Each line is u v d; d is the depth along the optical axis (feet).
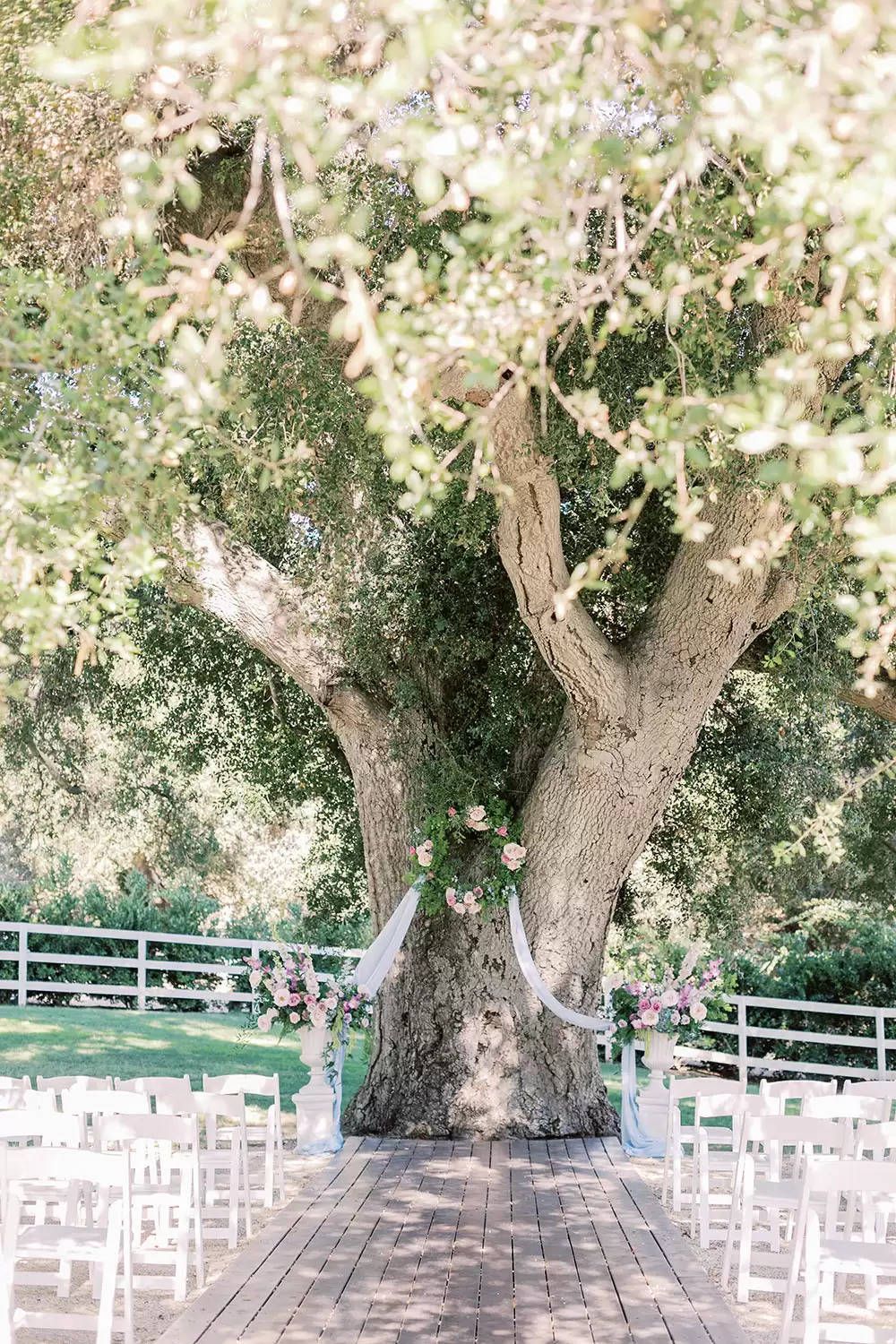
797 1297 21.26
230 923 64.64
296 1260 22.16
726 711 40.57
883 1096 27.55
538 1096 34.17
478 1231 24.29
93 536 13.03
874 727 42.75
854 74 7.55
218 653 41.93
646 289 10.75
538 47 9.18
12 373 13.65
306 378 25.71
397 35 9.80
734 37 8.38
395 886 35.78
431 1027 34.81
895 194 7.54
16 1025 52.03
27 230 22.45
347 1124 35.01
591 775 32.68
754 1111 24.84
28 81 20.07
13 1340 18.06
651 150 10.02
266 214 24.06
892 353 14.74
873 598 10.58
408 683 35.22
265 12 8.06
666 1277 21.59
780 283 18.04
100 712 47.29
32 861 76.18
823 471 8.25
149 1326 18.95
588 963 34.60
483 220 21.42
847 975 50.34
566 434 25.31
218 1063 46.39
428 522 32.30
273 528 34.99
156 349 13.76
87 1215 22.17
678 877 41.98
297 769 42.14
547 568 28.55
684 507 10.73
